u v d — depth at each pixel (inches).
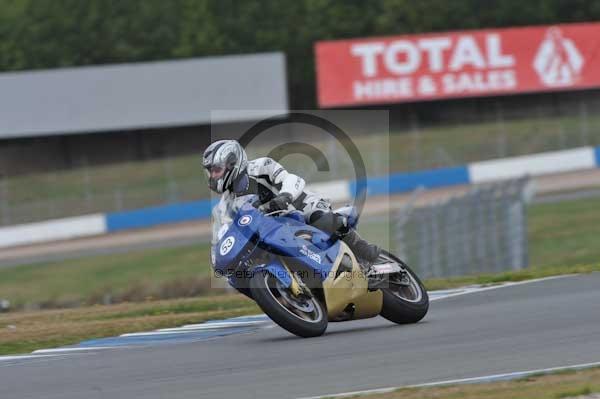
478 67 4798.2
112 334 1178.0
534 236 2918.3
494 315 1057.5
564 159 4379.9
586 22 5452.8
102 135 4958.2
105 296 2288.4
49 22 5329.7
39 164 4872.0
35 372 897.5
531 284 1353.3
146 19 5374.0
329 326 1103.6
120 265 3139.8
